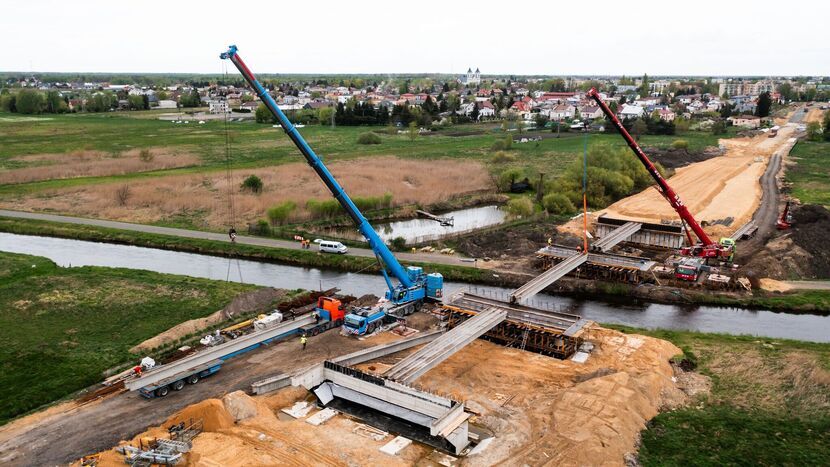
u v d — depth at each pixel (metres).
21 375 53.53
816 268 86.44
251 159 173.50
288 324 62.72
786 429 45.88
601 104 82.50
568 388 50.44
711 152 195.12
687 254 89.38
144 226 107.19
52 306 68.69
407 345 60.59
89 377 53.31
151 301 70.62
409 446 43.50
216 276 85.25
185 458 40.41
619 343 60.47
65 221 109.56
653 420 47.28
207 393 50.94
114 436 44.16
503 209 125.69
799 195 131.38
